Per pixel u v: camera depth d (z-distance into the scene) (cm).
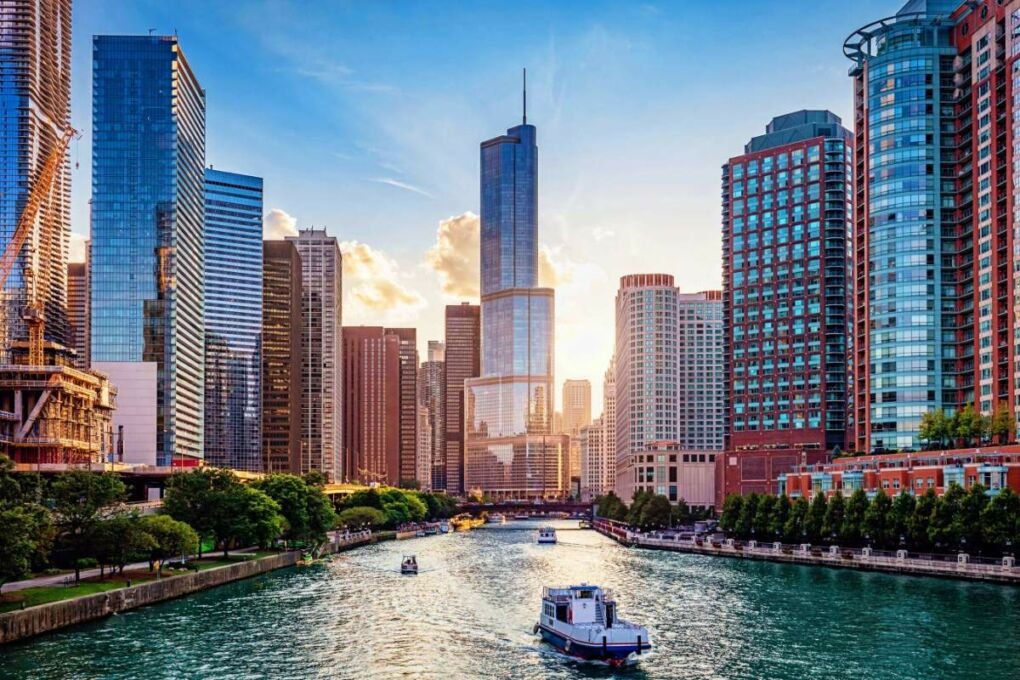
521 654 11575
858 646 11675
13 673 10250
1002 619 13200
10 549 11381
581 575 19862
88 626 12812
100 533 14650
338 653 11531
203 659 11094
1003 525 17862
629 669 10738
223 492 19975
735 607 14725
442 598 16225
